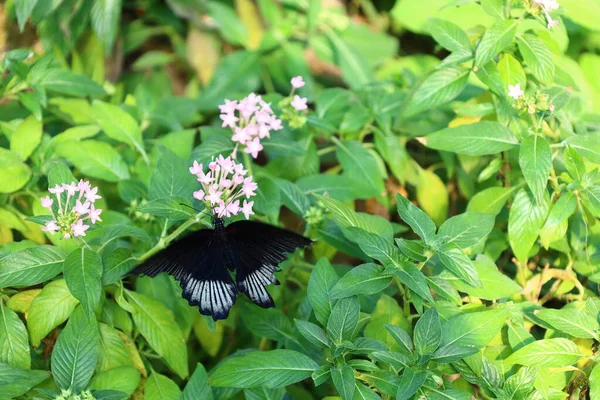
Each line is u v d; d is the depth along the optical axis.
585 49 2.19
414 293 1.73
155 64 2.26
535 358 1.71
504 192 1.86
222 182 1.70
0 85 1.92
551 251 1.90
